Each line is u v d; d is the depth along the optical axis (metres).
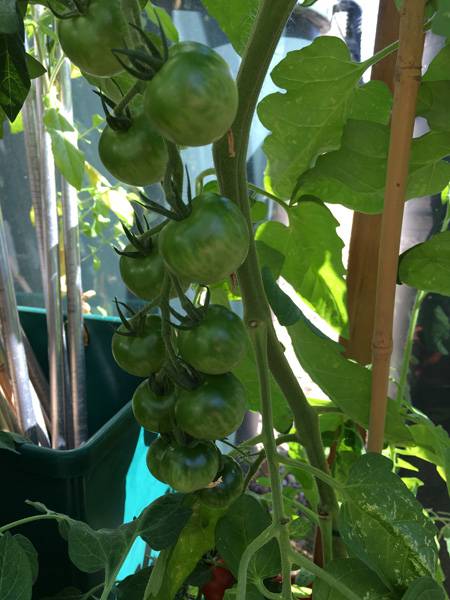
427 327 0.48
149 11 0.37
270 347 0.25
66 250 0.42
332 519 0.30
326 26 0.52
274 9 0.20
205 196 0.17
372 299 0.34
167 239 0.17
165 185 0.16
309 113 0.30
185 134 0.14
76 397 0.44
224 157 0.22
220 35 0.53
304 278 0.35
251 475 0.29
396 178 0.24
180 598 0.35
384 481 0.24
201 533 0.29
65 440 0.44
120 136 0.18
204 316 0.19
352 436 0.38
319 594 0.24
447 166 0.28
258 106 0.30
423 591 0.22
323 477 0.24
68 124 0.40
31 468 0.32
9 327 0.40
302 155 0.31
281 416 0.35
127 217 0.58
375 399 0.27
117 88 0.23
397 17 0.29
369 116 0.30
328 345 0.27
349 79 0.28
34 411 0.43
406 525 0.24
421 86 0.24
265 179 0.37
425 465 0.54
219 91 0.14
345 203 0.32
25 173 0.61
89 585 0.35
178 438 0.21
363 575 0.25
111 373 0.47
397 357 0.50
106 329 0.47
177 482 0.21
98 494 0.35
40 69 0.25
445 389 0.49
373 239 0.33
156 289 0.20
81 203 0.62
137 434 0.40
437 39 0.40
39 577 0.35
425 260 0.27
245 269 0.23
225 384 0.20
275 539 0.27
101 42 0.17
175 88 0.14
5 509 0.34
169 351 0.19
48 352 0.45
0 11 0.17
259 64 0.20
